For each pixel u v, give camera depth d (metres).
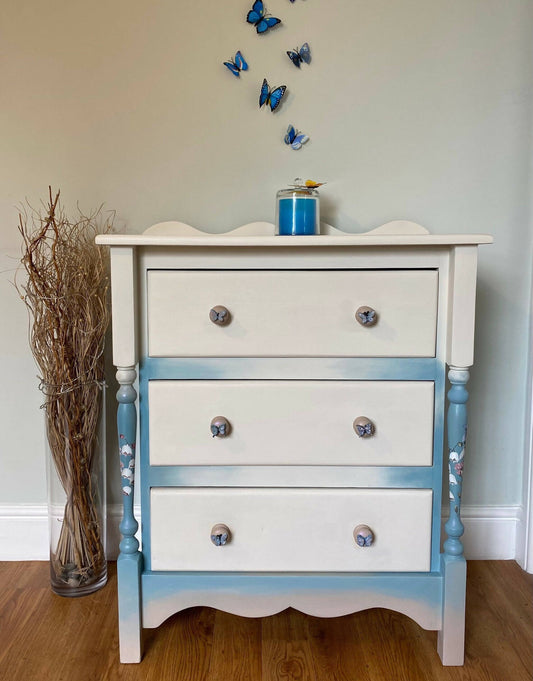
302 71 1.69
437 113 1.72
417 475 1.34
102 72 1.68
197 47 1.68
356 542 1.34
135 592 1.34
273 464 1.33
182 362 1.32
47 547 1.84
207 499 1.33
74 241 1.71
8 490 1.83
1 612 1.57
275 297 1.30
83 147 1.71
